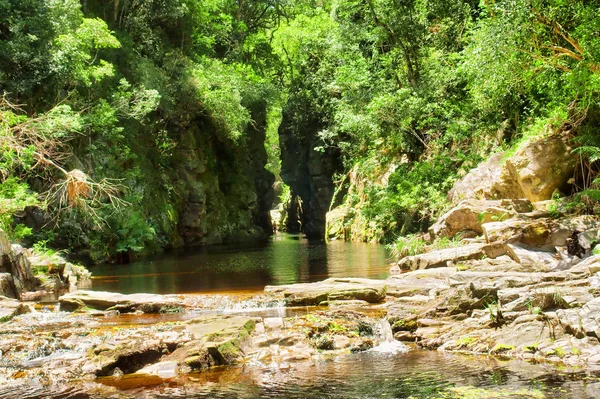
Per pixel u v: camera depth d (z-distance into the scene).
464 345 8.12
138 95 28.12
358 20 30.72
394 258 19.20
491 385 6.39
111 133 26.80
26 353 8.52
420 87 25.42
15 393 7.00
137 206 28.73
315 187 44.00
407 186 23.44
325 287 12.09
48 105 24.12
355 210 32.19
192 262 22.80
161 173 33.59
